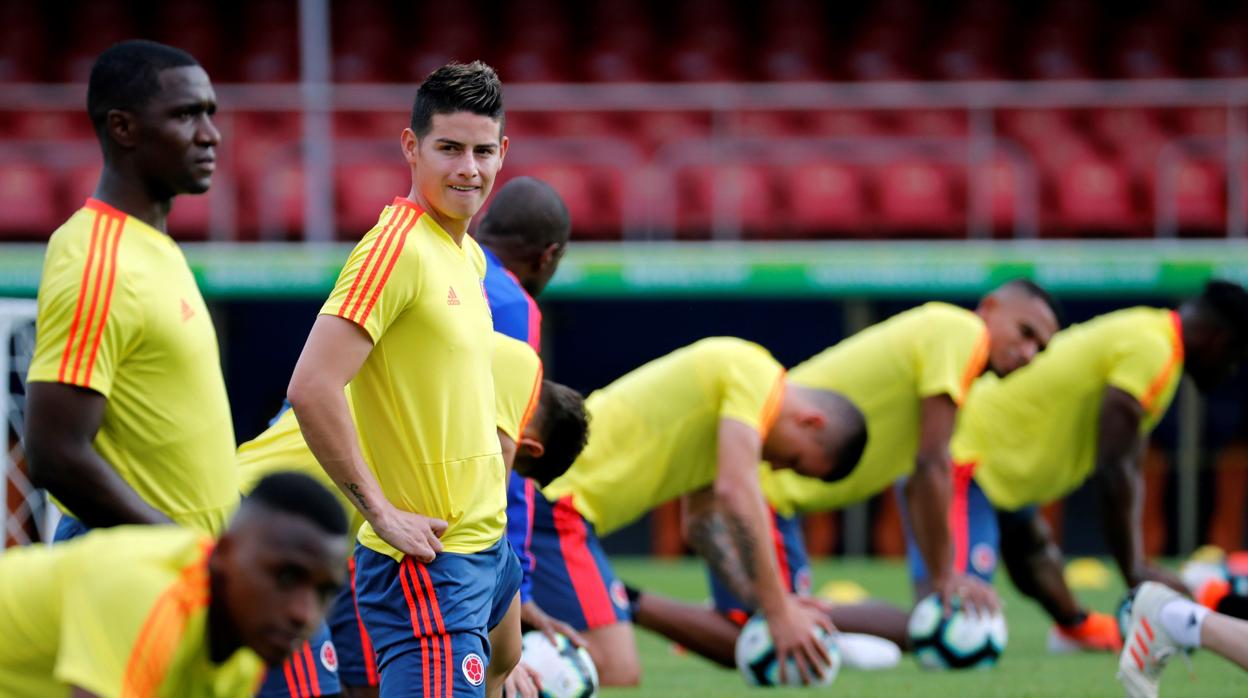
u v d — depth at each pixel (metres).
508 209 19.88
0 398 25.64
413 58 61.72
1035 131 57.81
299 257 46.06
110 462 13.20
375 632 13.80
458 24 62.91
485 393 14.05
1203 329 26.30
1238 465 50.03
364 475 13.11
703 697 21.02
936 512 24.62
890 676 23.39
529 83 60.97
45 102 55.72
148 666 9.83
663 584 40.97
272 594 9.95
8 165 52.53
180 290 13.47
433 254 13.63
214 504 13.70
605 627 22.48
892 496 49.97
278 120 54.59
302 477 10.17
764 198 54.12
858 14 64.00
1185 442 49.78
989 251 46.94
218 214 49.06
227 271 45.91
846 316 51.75
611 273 46.47
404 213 13.67
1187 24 63.19
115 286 12.88
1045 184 56.34
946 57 62.38
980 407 27.77
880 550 50.22
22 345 27.28
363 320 13.09
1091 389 27.06
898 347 25.11
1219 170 54.44
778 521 26.17
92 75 13.39
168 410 13.34
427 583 13.50
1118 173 56.41
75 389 12.63
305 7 48.59
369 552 13.88
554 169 53.22
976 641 24.06
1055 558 27.70
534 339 18.25
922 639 24.17
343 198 51.75
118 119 13.27
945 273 46.69
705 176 53.44
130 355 13.12
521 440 16.77
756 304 52.03
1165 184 53.19
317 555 9.95
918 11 64.06
